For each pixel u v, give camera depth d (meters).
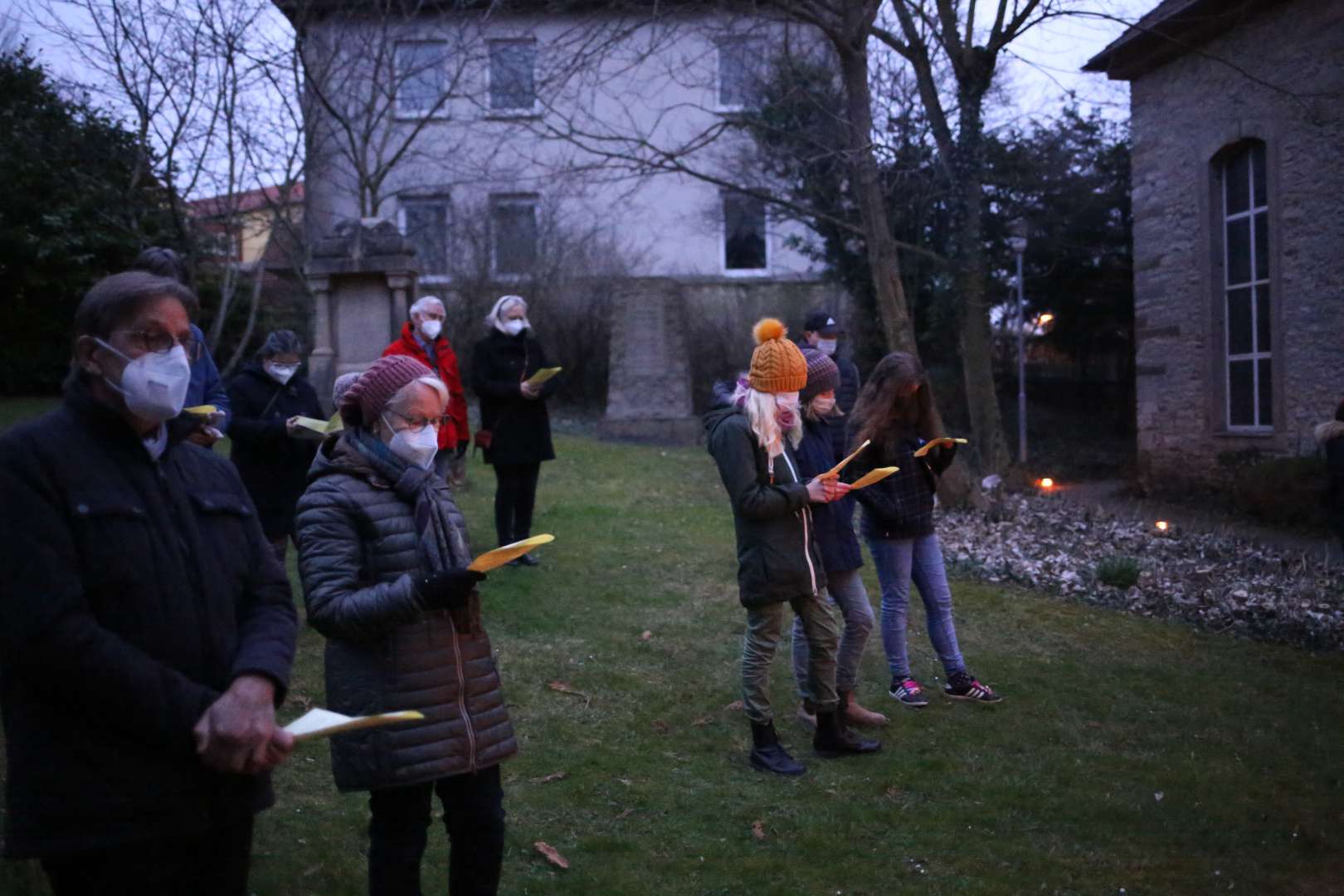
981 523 11.26
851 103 11.48
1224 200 13.92
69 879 2.22
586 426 18.19
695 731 5.45
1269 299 13.28
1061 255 19.23
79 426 2.25
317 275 12.19
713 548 9.24
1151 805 4.73
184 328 2.32
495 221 20.06
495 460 8.04
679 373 16.80
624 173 19.14
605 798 4.64
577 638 6.76
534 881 3.91
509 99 17.31
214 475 2.55
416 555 3.09
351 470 3.12
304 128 15.18
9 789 2.19
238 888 2.50
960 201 12.74
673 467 13.50
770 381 4.67
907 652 6.61
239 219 16.52
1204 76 13.86
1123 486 15.68
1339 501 7.13
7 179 16.73
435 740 3.00
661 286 16.80
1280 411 12.90
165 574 2.28
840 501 5.26
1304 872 4.16
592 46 11.29
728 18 12.22
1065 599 8.36
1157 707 6.02
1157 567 9.53
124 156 14.39
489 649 3.21
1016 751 5.33
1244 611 8.09
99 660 2.09
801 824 4.44
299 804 4.43
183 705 2.18
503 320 8.08
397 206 20.42
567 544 9.02
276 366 6.15
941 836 4.39
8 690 2.21
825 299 19.94
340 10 16.00
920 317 19.42
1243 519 12.48
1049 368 22.17
